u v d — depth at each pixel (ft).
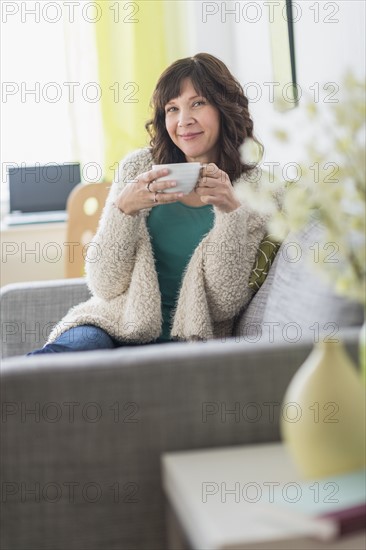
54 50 13.97
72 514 4.86
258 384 4.91
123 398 4.82
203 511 4.01
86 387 4.80
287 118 9.37
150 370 4.83
